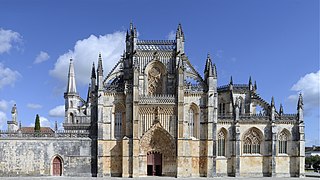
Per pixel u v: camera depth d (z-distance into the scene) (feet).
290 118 367.45
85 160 322.14
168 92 342.85
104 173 320.70
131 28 355.15
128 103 325.01
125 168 316.19
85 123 390.83
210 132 330.34
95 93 331.16
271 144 360.07
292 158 364.17
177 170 321.32
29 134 318.24
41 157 317.63
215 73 343.26
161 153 329.31
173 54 348.18
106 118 326.85
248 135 363.97
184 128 329.52
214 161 329.93
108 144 324.39
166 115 329.31
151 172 328.29
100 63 329.52
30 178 294.87
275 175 357.20
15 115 399.24
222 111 404.77
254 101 409.90
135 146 317.63
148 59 346.54
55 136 321.73
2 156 312.29
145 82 342.23
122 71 350.64
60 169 321.11
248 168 358.02
